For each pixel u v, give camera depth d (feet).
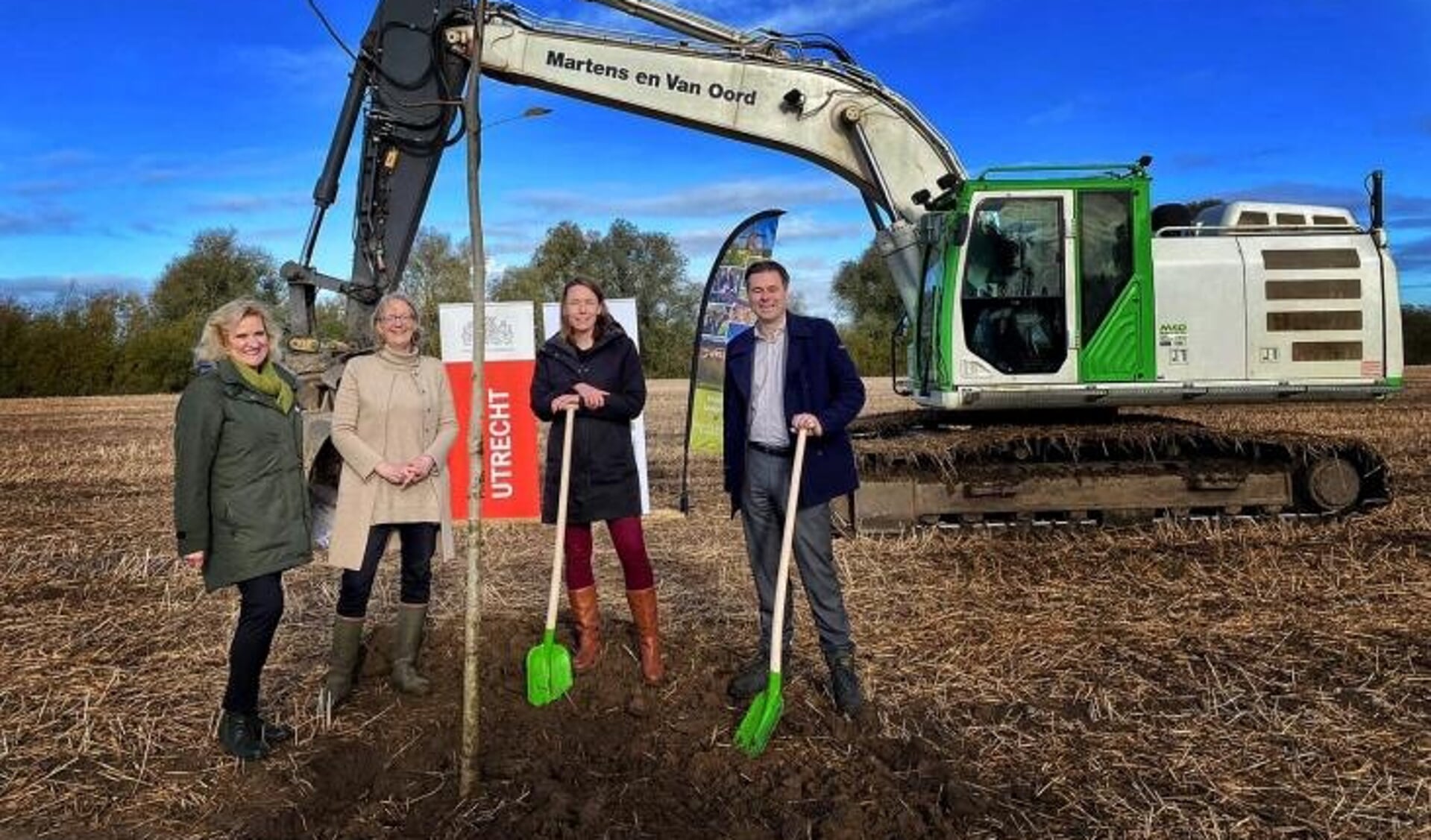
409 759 13.30
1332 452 27.63
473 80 12.05
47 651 17.80
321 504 26.50
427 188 27.53
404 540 15.40
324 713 14.48
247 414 13.05
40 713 14.90
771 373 14.48
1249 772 12.92
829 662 14.56
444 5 27.22
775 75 29.81
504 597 21.06
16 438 61.26
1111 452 28.25
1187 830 11.48
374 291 27.22
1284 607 20.10
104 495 37.91
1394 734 14.03
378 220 27.43
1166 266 26.91
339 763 13.28
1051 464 27.76
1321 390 27.09
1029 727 14.35
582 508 15.21
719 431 31.68
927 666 16.71
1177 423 29.35
